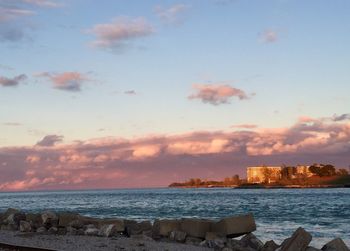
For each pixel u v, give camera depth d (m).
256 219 50.22
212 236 22.11
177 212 64.25
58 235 23.14
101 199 140.00
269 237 32.72
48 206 91.31
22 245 18.73
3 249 16.95
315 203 92.50
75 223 24.89
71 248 18.25
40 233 24.09
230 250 19.70
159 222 23.92
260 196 151.50
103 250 18.08
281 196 149.25
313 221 47.00
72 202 115.38
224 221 22.34
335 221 46.88
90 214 60.81
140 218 52.31
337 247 20.20
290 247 18.77
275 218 51.62
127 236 23.77
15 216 27.42
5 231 25.27
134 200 122.81
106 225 23.50
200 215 57.94
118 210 70.62
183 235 22.78
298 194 174.00
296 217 53.09
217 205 86.50
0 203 116.06
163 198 139.00
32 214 26.70
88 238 21.86
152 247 19.45
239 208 74.25
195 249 19.66
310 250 19.06
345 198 121.81
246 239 22.00
